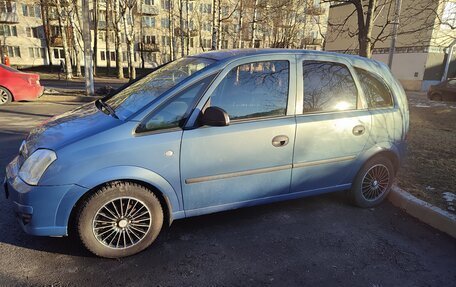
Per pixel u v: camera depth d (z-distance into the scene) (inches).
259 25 1350.9
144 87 134.1
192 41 1774.1
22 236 122.1
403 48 1234.6
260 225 137.3
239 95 123.2
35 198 101.4
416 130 327.6
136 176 108.1
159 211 115.8
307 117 132.8
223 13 1208.2
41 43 1630.2
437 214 139.9
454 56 1190.9
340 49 1321.4
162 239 124.6
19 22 1576.0
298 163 133.3
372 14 364.2
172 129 112.7
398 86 160.9
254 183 127.6
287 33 1283.2
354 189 152.4
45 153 104.2
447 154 233.5
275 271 108.7
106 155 104.4
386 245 126.4
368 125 145.8
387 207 159.5
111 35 1705.2
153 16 1720.0
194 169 116.2
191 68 129.7
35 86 436.5
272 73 129.6
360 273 109.6
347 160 144.8
